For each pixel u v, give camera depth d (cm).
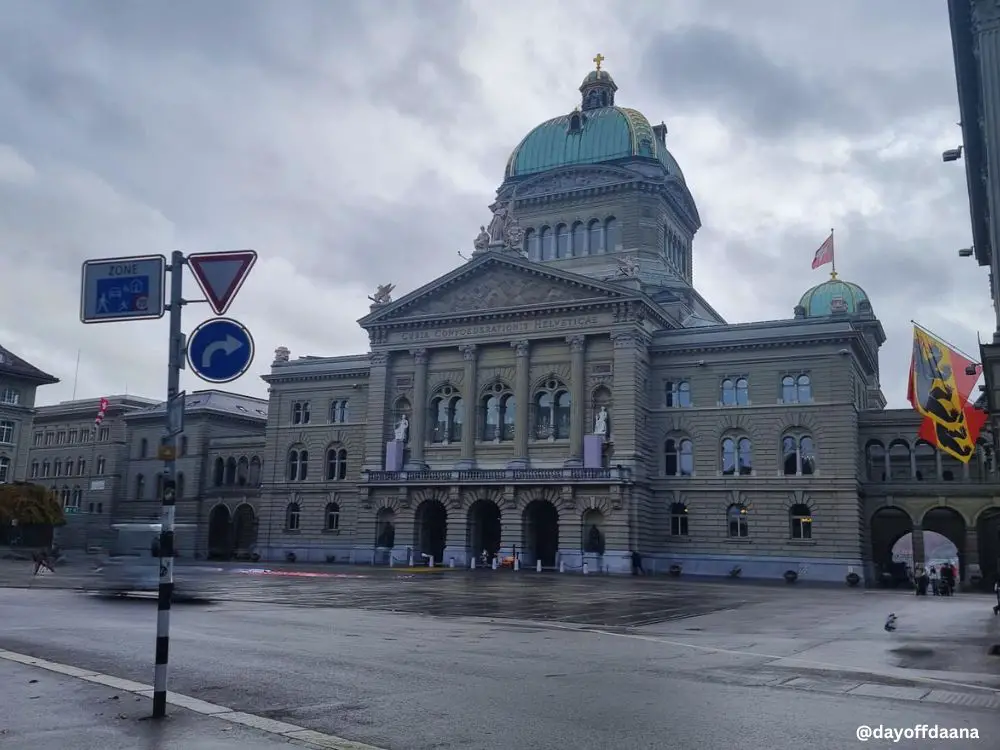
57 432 12488
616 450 7462
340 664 1814
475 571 7062
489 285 8231
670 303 8812
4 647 1962
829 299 10288
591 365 7756
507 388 8112
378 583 5050
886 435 7556
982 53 2930
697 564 7494
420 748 1134
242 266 1379
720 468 7588
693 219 10350
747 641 2403
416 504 8150
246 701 1406
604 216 9362
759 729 1252
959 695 1526
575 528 7412
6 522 8262
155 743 1122
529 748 1143
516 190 9831
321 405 9394
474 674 1720
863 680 1689
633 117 9825
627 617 3178
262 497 9475
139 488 11125
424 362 8438
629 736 1209
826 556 7112
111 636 2181
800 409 7369
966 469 7256
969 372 5566
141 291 1389
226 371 1345
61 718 1255
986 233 4956
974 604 4306
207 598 3584
